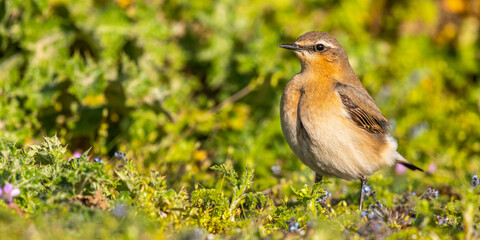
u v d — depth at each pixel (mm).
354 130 10680
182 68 15656
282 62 14727
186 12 15492
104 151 12719
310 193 9188
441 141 15977
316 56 11141
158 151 13328
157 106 13805
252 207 9352
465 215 8414
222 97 15320
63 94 13672
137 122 13719
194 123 14086
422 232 8656
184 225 8328
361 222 8570
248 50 15125
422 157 15148
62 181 8008
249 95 14906
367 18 17750
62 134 13016
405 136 15680
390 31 18047
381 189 11203
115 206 7898
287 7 16125
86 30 14031
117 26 14172
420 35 17703
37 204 7922
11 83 13570
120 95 13914
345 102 10750
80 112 13625
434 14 17875
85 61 14609
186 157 13078
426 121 16469
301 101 10758
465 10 18266
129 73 13711
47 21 13812
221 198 9117
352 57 15797
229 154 13375
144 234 7305
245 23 15586
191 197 9711
